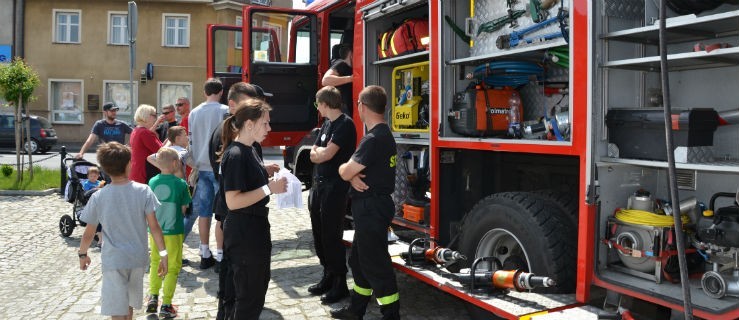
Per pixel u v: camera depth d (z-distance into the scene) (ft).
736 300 8.89
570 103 10.48
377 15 16.40
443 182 14.28
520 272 11.28
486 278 11.58
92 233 11.64
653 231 9.77
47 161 55.67
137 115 19.11
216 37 25.59
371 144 12.26
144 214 11.91
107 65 82.23
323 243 14.78
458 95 13.71
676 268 9.88
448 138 13.67
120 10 81.66
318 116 22.52
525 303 10.68
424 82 15.94
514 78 13.57
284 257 19.81
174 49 82.12
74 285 16.83
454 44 13.91
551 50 11.69
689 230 10.11
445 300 15.19
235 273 11.02
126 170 11.73
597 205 10.23
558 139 11.10
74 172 23.77
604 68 10.21
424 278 12.92
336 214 14.47
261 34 21.63
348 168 12.25
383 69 17.30
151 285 14.37
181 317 14.20
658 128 9.50
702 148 9.38
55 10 81.25
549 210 11.46
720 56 9.16
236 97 14.07
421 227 15.14
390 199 12.71
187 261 19.36
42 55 81.87
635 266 10.21
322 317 13.98
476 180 14.67
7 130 65.57
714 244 9.54
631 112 9.84
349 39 21.39
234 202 10.61
